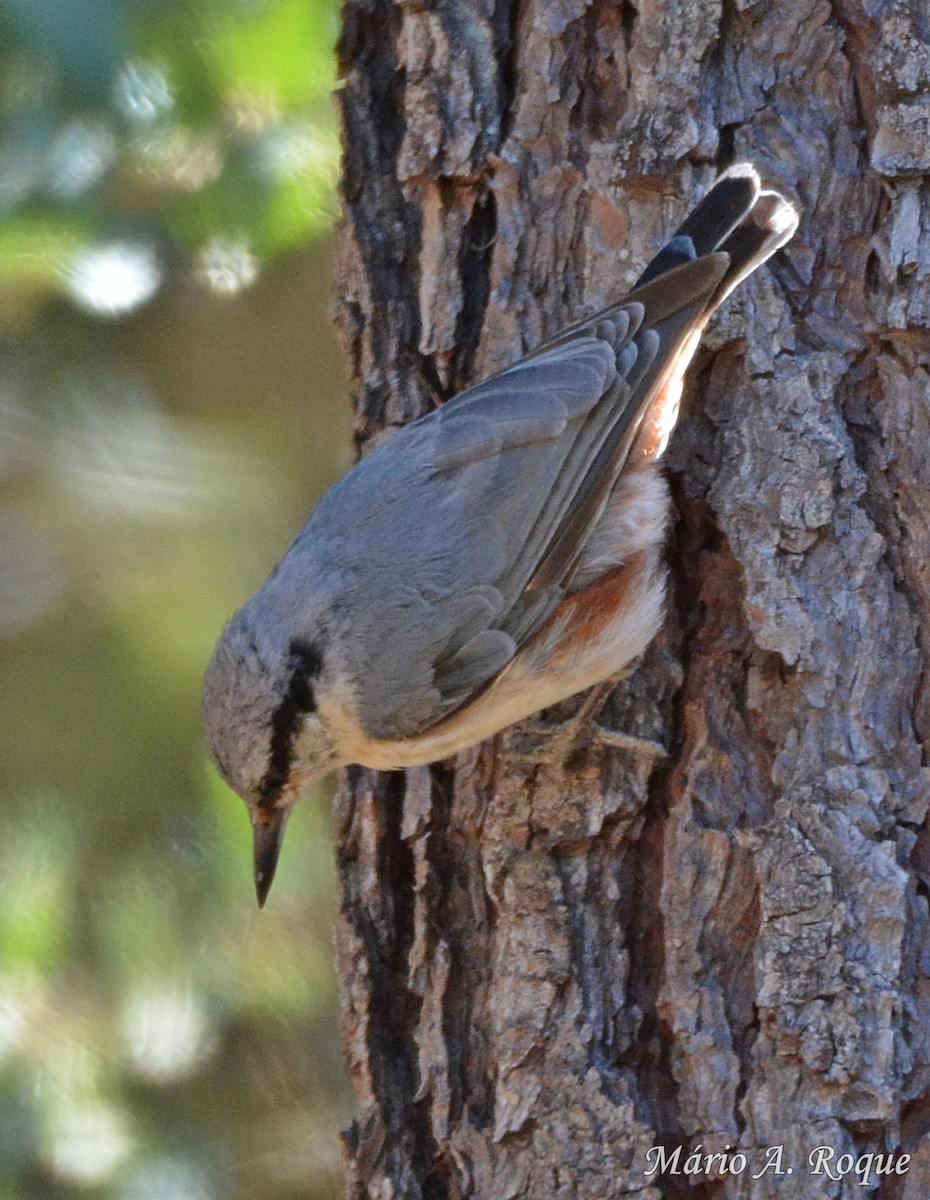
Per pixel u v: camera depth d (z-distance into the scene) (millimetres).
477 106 8602
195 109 10625
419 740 8328
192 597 11062
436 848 8508
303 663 8305
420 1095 8383
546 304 8578
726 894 7918
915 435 7906
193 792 11109
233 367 11672
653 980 8078
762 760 8000
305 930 11141
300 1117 11055
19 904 10867
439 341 8742
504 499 8367
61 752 11039
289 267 11523
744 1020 7832
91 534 11102
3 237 10641
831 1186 7516
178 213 10852
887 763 7766
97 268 10750
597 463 8227
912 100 7922
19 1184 10672
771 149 8203
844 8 8125
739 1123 7758
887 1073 7500
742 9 8203
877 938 7582
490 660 8297
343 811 8750
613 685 8289
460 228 8711
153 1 10219
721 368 8289
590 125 8500
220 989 11078
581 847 8180
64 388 11273
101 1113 10828
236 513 11258
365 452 8953
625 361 8156
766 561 7965
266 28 10352
